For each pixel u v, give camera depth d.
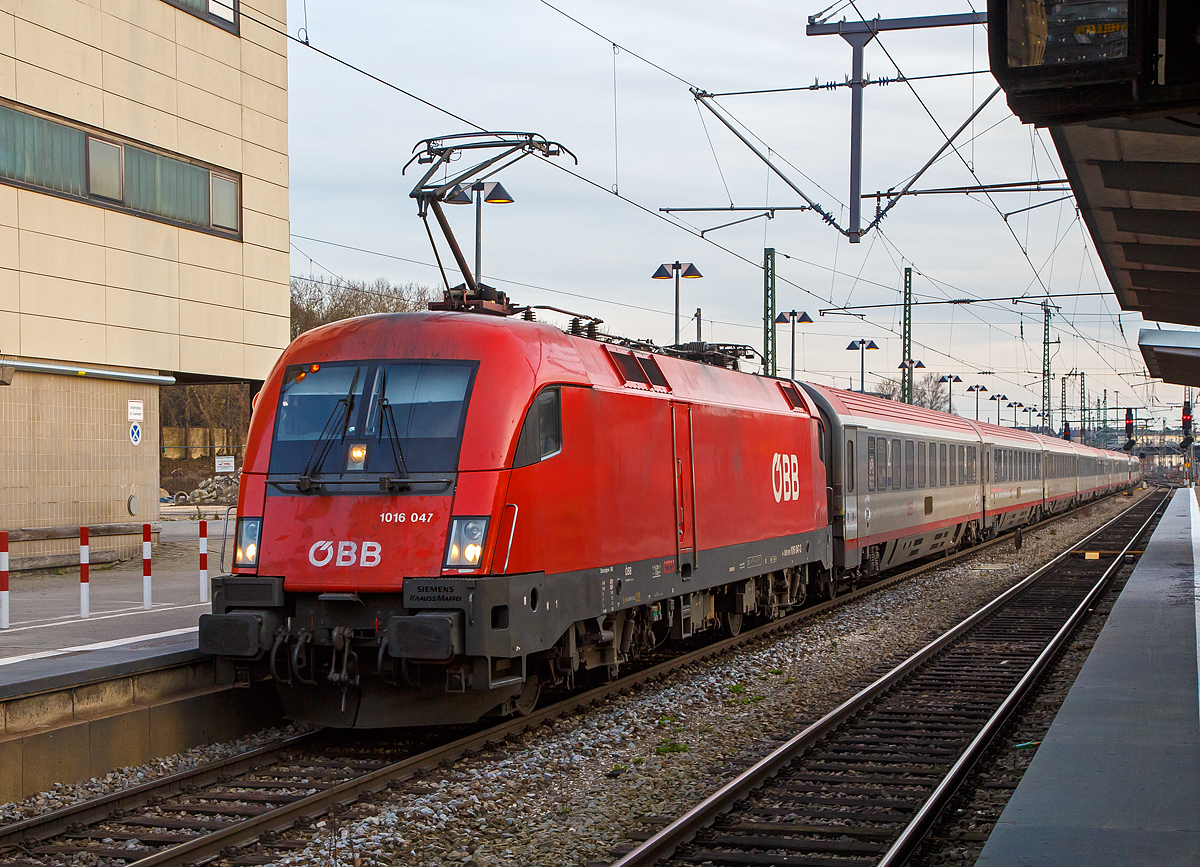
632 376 11.65
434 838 7.06
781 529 16.08
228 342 20.55
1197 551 28.48
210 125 20.12
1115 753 8.20
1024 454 39.09
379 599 9.01
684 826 6.99
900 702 11.47
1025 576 24.52
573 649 10.20
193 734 9.20
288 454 9.55
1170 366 26.17
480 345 9.55
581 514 10.13
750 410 15.03
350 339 9.84
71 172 17.47
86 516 18.02
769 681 12.70
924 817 7.14
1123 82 4.99
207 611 12.88
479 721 10.23
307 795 7.86
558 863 6.67
